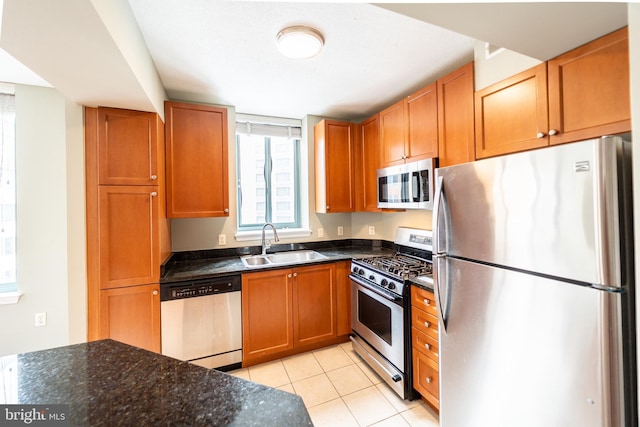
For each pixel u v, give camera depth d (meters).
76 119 1.84
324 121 2.94
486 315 1.24
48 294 2.39
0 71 2.06
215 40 1.68
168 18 1.46
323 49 1.80
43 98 2.35
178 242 2.63
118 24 1.19
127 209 1.95
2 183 2.28
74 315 1.84
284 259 2.97
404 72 2.14
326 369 2.32
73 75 1.44
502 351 1.18
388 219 3.18
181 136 2.34
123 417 0.67
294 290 2.50
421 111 2.19
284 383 2.14
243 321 2.30
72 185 1.84
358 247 3.37
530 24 1.08
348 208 3.04
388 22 1.54
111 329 1.91
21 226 2.31
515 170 1.12
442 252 1.46
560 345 0.99
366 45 1.77
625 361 0.89
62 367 0.90
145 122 1.99
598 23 1.07
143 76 1.62
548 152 1.01
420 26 1.58
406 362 1.93
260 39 1.67
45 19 1.00
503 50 1.59
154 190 2.02
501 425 1.20
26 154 2.32
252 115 3.07
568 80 1.28
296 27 1.55
